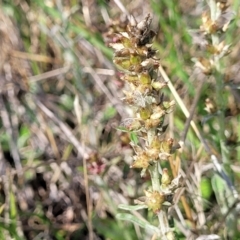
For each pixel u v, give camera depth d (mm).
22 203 328
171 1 351
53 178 341
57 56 404
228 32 302
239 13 311
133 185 314
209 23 233
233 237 247
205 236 219
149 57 161
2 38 415
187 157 301
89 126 354
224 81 243
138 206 179
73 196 333
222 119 246
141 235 273
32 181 352
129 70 162
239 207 246
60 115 377
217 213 269
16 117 376
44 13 399
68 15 366
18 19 417
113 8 409
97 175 282
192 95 320
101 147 351
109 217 315
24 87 383
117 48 162
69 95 387
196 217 272
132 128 169
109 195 286
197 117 321
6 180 321
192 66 354
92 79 389
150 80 162
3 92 388
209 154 258
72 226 311
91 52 405
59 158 340
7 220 278
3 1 416
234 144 248
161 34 378
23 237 292
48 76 384
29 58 400
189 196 280
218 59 240
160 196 172
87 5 392
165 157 168
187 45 365
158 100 166
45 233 306
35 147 366
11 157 371
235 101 310
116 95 369
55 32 379
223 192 263
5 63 399
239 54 363
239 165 285
